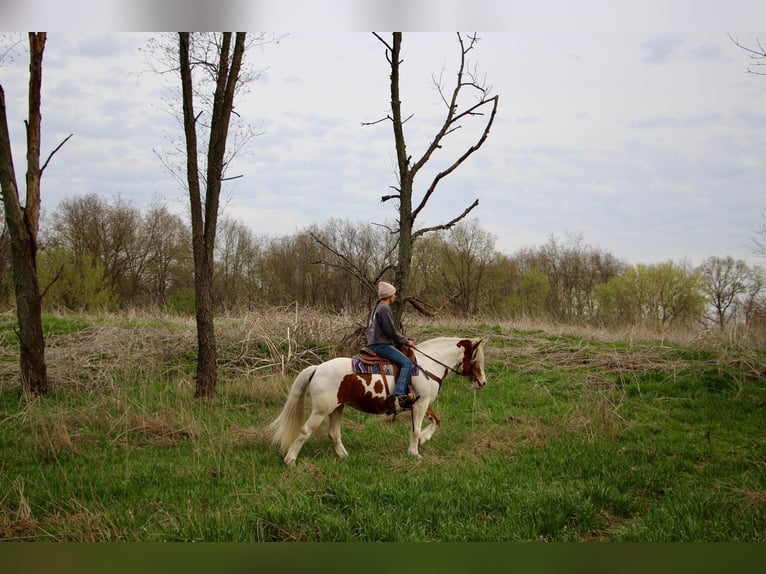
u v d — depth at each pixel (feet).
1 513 22.13
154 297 156.15
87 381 43.70
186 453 30.89
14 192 39.40
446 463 30.22
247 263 165.78
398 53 40.86
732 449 33.68
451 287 141.69
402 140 41.70
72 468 28.04
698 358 53.42
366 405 30.78
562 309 156.97
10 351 49.14
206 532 20.83
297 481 26.13
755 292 153.58
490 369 53.47
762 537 21.58
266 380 46.14
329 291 124.88
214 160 41.93
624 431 36.68
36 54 39.83
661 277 136.77
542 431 36.24
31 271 40.24
